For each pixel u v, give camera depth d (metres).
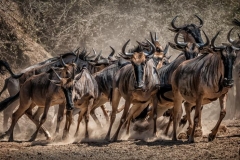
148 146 45.47
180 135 50.62
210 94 45.59
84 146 47.09
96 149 45.00
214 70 44.97
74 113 57.53
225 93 45.78
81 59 59.47
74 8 96.56
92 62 59.47
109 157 41.12
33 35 87.31
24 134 59.25
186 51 51.47
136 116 53.25
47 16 94.00
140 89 48.19
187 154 40.75
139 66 48.25
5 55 82.31
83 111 52.34
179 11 97.81
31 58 82.75
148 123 54.19
